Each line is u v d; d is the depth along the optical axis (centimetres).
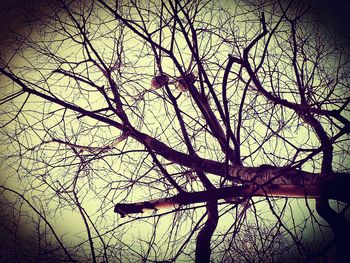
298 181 409
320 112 440
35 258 424
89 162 486
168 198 454
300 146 501
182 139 530
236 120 511
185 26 488
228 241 460
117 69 506
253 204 420
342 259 401
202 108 491
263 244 398
